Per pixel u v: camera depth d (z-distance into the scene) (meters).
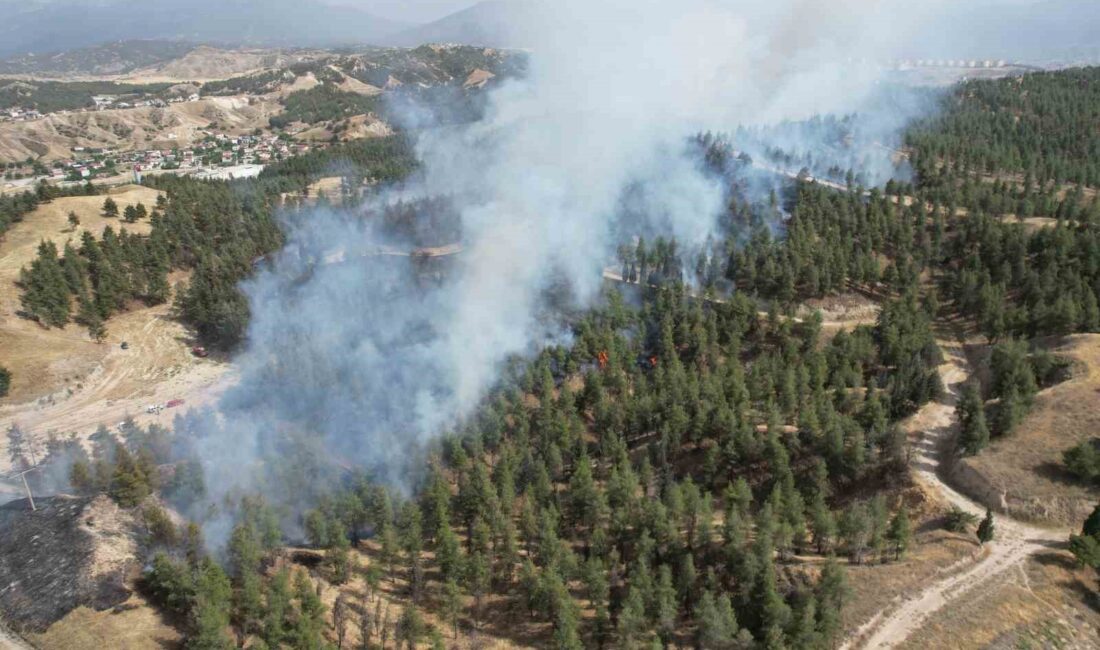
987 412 98.38
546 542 79.81
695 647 71.81
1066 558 77.56
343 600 79.50
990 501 86.31
